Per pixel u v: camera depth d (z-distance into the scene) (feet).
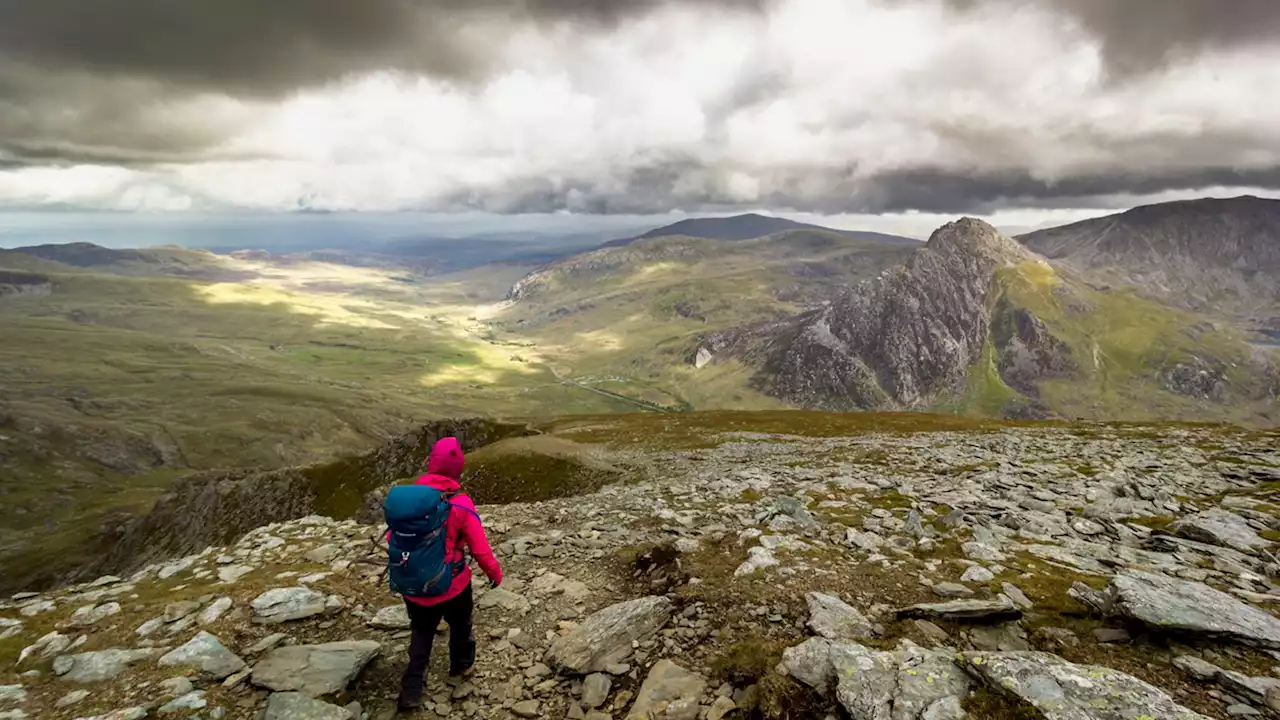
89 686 14.11
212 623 16.96
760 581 17.95
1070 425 100.78
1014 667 12.57
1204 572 18.62
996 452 57.26
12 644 15.90
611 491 43.29
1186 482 35.68
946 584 17.04
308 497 131.44
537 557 23.86
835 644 14.14
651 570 20.84
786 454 78.89
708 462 77.61
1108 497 30.83
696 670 14.64
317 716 13.25
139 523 146.30
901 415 154.30
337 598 18.74
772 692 13.21
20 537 291.17
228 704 13.67
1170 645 13.88
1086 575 17.79
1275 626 14.19
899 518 26.12
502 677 15.35
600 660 15.38
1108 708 11.41
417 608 14.49
